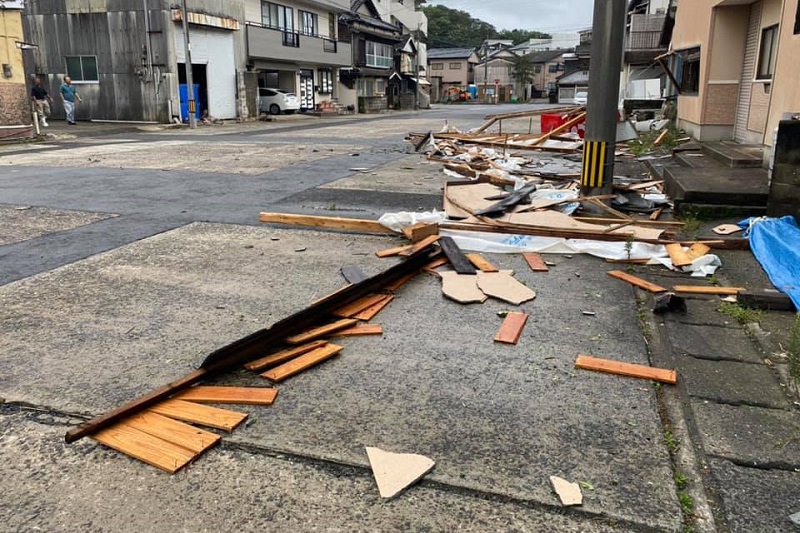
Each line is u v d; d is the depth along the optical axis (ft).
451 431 8.15
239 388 9.17
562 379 9.59
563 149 39.65
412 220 18.11
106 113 76.48
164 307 12.66
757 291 12.84
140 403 8.46
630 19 84.07
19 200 24.43
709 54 35.47
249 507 6.70
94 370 9.87
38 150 44.88
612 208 20.44
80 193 25.95
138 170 33.04
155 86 73.72
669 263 15.40
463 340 11.09
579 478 7.16
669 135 43.39
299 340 10.71
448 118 95.20
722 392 9.19
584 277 14.69
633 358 10.30
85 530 6.35
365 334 11.28
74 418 8.48
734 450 7.73
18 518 6.53
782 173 17.49
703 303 12.88
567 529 6.37
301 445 7.84
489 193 23.06
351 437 8.01
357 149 44.88
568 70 231.50
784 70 23.40
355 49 138.72
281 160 37.68
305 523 6.46
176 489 7.00
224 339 11.06
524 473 7.27
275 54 94.89
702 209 19.92
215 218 20.97
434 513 6.61
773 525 6.43
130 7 72.18
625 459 7.53
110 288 13.85
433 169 33.47
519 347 10.77
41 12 75.66
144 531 6.34
